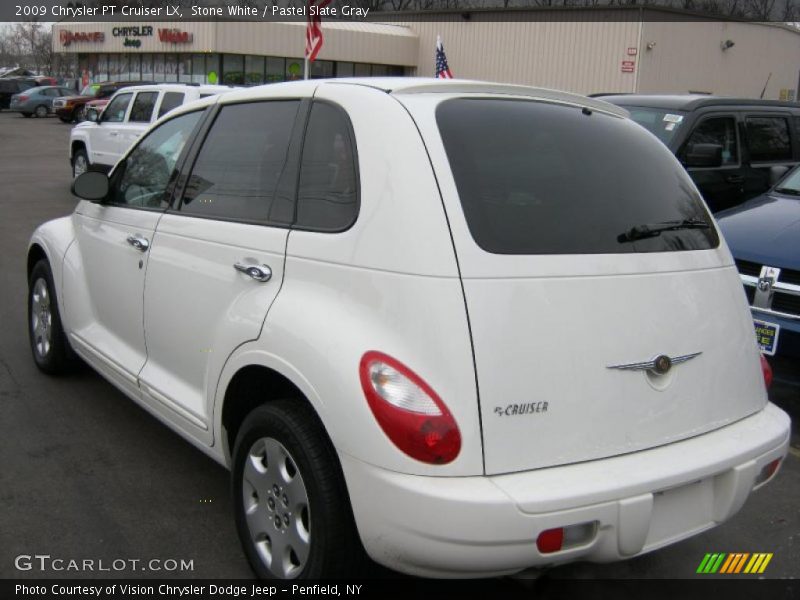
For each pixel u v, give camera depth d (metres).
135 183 4.14
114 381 4.09
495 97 2.99
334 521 2.57
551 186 2.76
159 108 12.81
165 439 4.31
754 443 2.80
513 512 2.28
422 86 2.85
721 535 3.64
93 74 42.12
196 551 3.27
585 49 28.19
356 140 2.76
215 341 3.09
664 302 2.74
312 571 2.65
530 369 2.42
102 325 4.30
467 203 2.53
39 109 41.50
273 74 33.91
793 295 4.72
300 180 2.97
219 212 3.34
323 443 2.62
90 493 3.70
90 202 4.55
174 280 3.46
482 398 2.35
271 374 2.86
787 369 4.79
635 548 2.49
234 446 3.05
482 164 2.66
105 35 38.19
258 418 2.83
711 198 7.68
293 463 2.70
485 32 31.14
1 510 3.51
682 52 28.58
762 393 3.08
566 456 2.46
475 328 2.37
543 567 2.56
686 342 2.75
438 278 2.39
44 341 5.10
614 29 27.30
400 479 2.32
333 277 2.64
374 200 2.59
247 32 32.56
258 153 3.26
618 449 2.56
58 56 57.38
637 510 2.45
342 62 34.00
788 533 3.67
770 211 5.58
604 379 2.54
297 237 2.83
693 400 2.75
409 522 2.31
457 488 2.29
